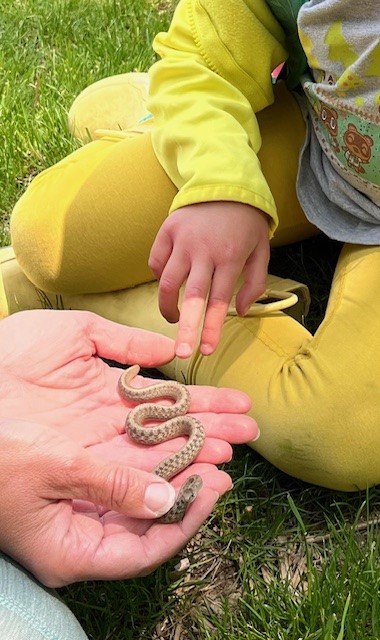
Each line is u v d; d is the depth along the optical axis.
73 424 0.74
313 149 0.84
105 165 0.85
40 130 1.06
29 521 0.63
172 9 1.26
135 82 1.03
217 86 0.83
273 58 0.84
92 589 0.71
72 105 1.05
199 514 0.66
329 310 0.78
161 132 0.83
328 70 0.78
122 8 1.25
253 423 0.73
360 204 0.81
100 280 0.87
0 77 1.14
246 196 0.77
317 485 0.76
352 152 0.79
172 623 0.71
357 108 0.77
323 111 0.80
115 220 0.84
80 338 0.77
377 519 0.75
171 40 0.87
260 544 0.74
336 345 0.75
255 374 0.77
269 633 0.68
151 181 0.84
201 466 0.71
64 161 0.89
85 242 0.85
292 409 0.74
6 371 0.74
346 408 0.73
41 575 0.64
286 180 0.86
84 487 0.63
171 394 0.75
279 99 0.88
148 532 0.66
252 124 0.83
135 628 0.70
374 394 0.73
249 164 0.78
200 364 0.80
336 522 0.75
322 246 0.94
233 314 0.80
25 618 0.60
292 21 0.81
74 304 0.90
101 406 0.76
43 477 0.63
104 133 0.93
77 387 0.76
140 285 0.88
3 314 0.84
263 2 0.82
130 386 0.76
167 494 0.65
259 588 0.71
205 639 0.70
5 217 0.99
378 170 0.78
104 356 0.79
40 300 0.91
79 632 0.62
